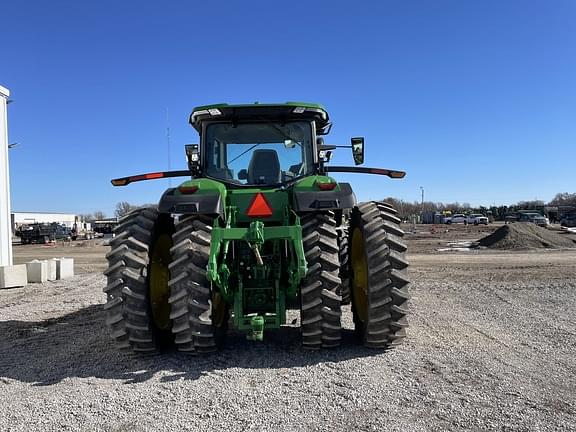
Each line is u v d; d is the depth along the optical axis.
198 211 4.91
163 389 4.32
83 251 28.77
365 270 5.25
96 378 4.69
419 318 7.20
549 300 8.78
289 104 5.63
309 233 5.17
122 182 6.13
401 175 6.21
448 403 3.89
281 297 5.21
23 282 12.47
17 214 82.06
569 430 3.39
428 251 21.55
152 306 5.36
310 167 5.88
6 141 14.71
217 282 4.78
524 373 4.60
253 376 4.60
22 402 4.09
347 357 5.12
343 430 3.45
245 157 5.86
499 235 24.22
